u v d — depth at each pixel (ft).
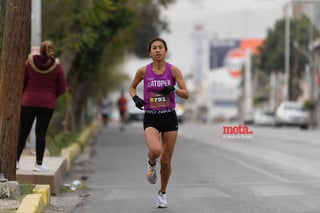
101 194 93.66
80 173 120.57
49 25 150.20
